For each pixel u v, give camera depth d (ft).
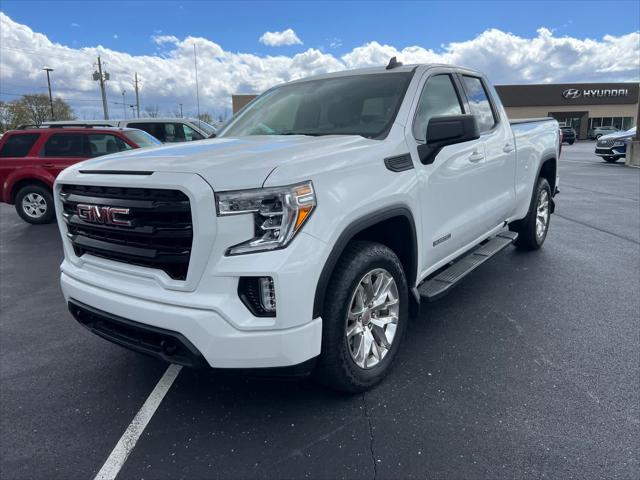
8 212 36.91
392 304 9.86
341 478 7.36
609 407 8.93
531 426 8.42
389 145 9.73
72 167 9.64
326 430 8.48
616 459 7.58
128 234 8.14
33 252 23.22
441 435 8.26
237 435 8.45
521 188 16.65
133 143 31.17
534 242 18.95
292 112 12.14
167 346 8.00
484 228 14.12
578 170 55.36
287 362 7.63
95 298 8.68
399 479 7.30
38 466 7.86
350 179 8.50
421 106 11.21
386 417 8.79
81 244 9.05
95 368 11.14
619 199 33.63
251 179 7.34
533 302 14.11
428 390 9.61
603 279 16.03
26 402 9.75
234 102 144.46
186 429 8.68
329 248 7.87
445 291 11.15
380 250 9.21
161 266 7.98
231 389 9.96
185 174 7.39
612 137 64.13
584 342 11.56
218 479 7.42
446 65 12.90
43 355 11.87
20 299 16.24
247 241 7.40
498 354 11.05
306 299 7.61
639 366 10.40
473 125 10.04
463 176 12.25
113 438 8.53
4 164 30.14
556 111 174.81
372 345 9.54
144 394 9.94
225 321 7.40
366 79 12.01
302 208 7.54
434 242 11.13
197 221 7.25
